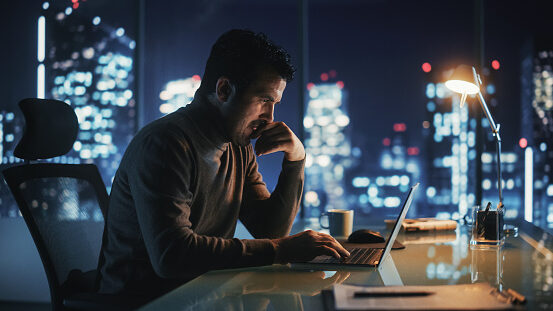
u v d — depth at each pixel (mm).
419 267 1117
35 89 4324
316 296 873
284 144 1396
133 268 1183
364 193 16219
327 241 1142
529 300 808
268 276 1033
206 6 6613
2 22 4336
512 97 4969
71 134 1431
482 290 829
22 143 1328
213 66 1235
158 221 1065
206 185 1255
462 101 1687
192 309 788
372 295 789
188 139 1180
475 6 3641
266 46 1200
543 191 4586
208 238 1086
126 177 1185
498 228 1398
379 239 1465
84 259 1374
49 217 1318
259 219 1476
